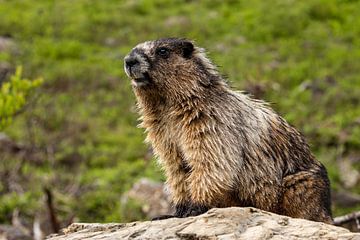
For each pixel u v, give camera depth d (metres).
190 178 11.26
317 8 36.94
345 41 34.66
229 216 9.59
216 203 11.20
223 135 11.27
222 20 36.53
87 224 10.59
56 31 35.44
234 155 11.23
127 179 23.17
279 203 11.59
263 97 29.02
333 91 29.19
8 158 24.17
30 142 24.92
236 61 32.16
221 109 11.45
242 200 11.46
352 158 24.77
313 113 27.69
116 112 28.42
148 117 11.79
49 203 19.12
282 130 11.85
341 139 25.67
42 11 37.12
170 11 37.97
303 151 12.00
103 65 32.28
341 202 21.78
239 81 30.00
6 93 18.03
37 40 34.31
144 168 23.81
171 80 11.56
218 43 34.28
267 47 33.94
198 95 11.50
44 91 28.78
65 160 24.86
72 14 37.38
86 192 22.34
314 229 9.35
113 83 30.64
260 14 36.59
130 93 29.61
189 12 37.66
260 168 11.43
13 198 21.77
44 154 24.73
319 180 11.82
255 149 11.43
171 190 11.58
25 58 32.03
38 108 27.05
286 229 9.39
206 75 11.67
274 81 30.31
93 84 30.41
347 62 32.09
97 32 35.62
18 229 20.22
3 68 30.38
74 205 21.44
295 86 30.17
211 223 9.50
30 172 23.22
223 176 11.09
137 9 38.25
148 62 11.65
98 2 39.03
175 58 11.67
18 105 18.03
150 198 20.95
